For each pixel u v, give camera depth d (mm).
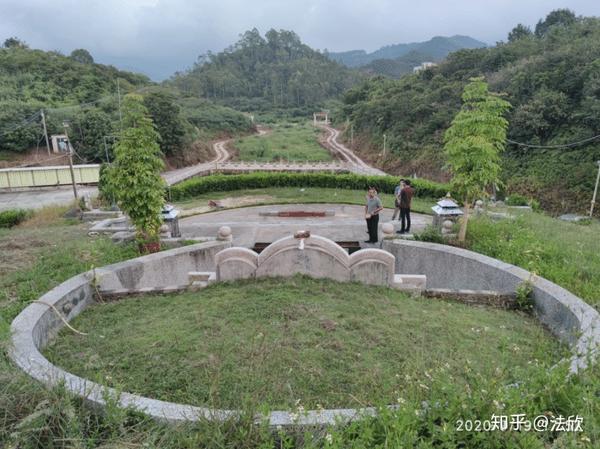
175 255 6762
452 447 1946
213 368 3316
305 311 4461
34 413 2264
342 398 2959
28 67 40500
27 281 5637
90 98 39219
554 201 21797
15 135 30531
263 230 10453
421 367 3242
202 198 16547
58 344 4004
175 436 2227
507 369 2881
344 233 9977
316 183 18328
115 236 8484
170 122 35969
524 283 4961
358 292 5141
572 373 2580
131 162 7176
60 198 20531
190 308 4707
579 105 24250
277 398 2943
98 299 5211
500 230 7805
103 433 2316
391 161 36219
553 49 33031
